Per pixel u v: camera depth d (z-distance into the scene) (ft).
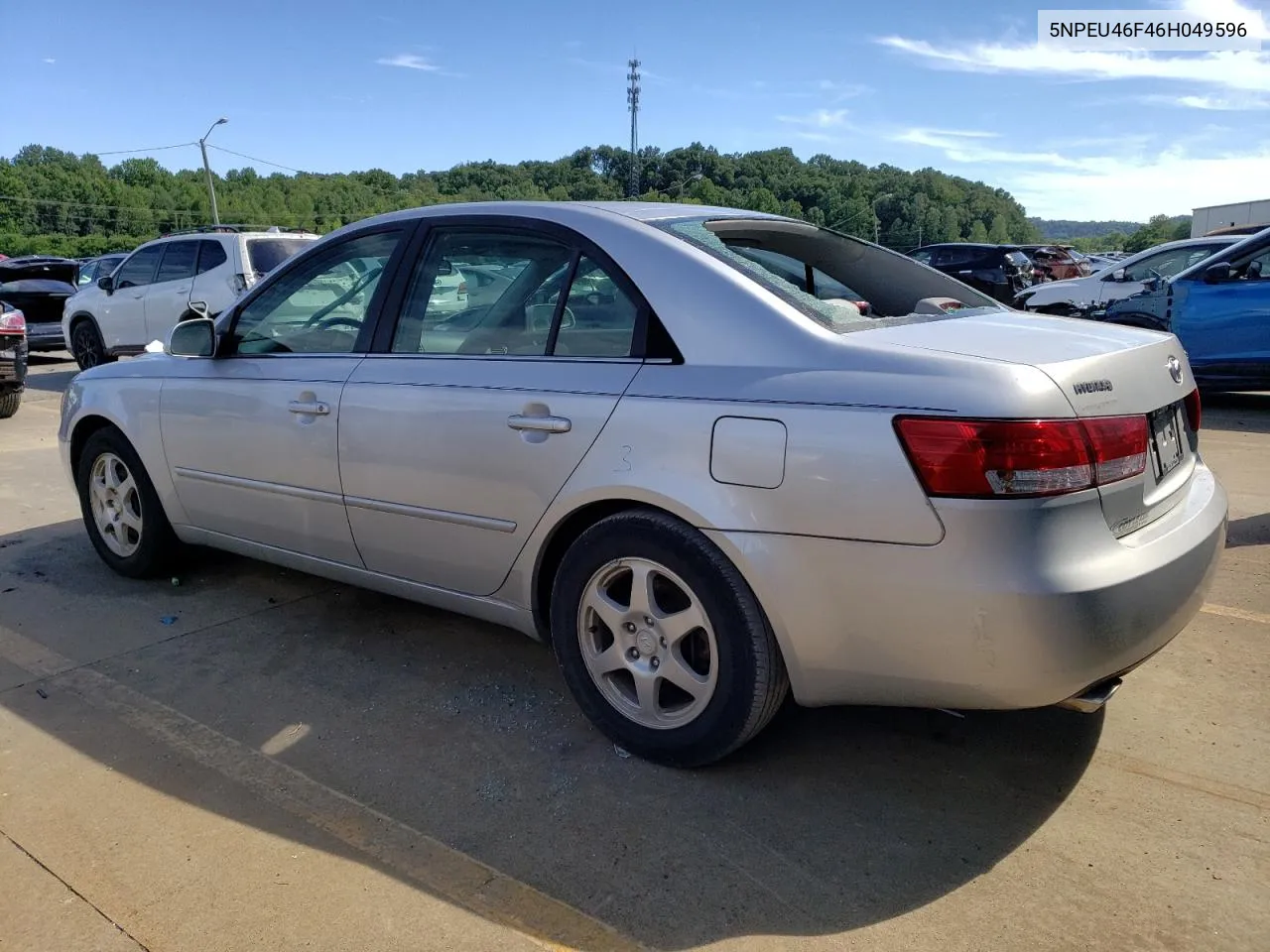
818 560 7.95
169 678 11.55
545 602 10.23
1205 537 8.65
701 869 7.91
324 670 11.73
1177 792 8.86
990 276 63.87
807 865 7.95
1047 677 7.48
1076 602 7.32
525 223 10.30
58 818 8.70
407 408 10.53
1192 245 34.22
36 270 53.06
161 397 13.51
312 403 11.48
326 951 7.04
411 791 9.09
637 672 9.35
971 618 7.42
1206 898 7.46
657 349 8.99
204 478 13.12
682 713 9.19
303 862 8.06
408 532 10.84
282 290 12.47
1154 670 11.27
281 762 9.65
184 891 7.71
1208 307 29.04
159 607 13.85
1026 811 8.64
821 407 7.93
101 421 14.93
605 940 7.12
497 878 7.83
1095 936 7.07
